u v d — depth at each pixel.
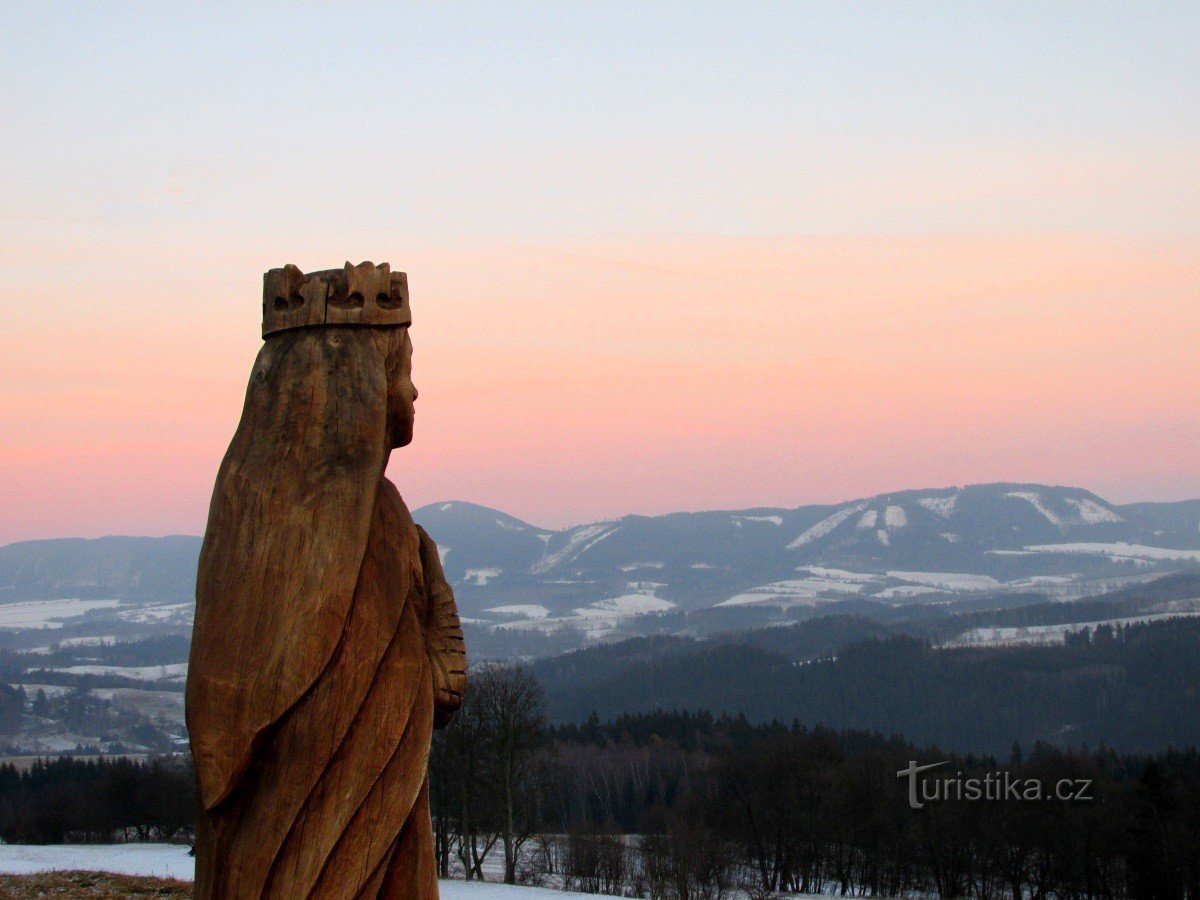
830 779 66.88
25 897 31.88
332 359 9.73
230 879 8.94
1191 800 55.50
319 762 8.97
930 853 62.09
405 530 9.90
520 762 54.53
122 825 73.44
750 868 70.38
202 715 8.98
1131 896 55.66
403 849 9.45
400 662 9.42
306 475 9.36
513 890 44.66
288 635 8.97
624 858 68.50
